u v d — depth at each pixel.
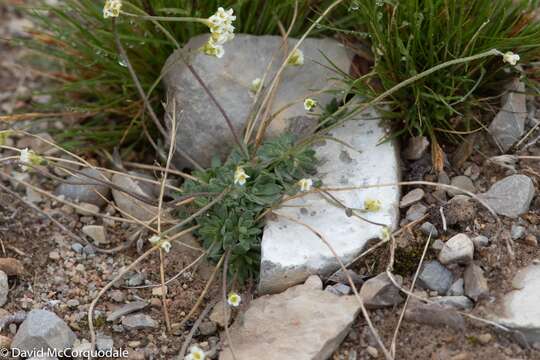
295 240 0.57
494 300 0.54
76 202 0.63
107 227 0.62
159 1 0.63
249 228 0.58
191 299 0.58
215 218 0.58
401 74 0.60
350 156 0.60
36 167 0.60
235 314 0.57
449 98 0.59
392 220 0.58
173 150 0.62
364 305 0.55
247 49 0.63
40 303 0.57
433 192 0.59
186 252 0.59
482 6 0.60
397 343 0.54
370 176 0.59
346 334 0.55
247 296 0.57
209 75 0.62
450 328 0.54
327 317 0.54
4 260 0.58
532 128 0.61
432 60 0.60
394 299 0.55
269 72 0.63
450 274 0.56
